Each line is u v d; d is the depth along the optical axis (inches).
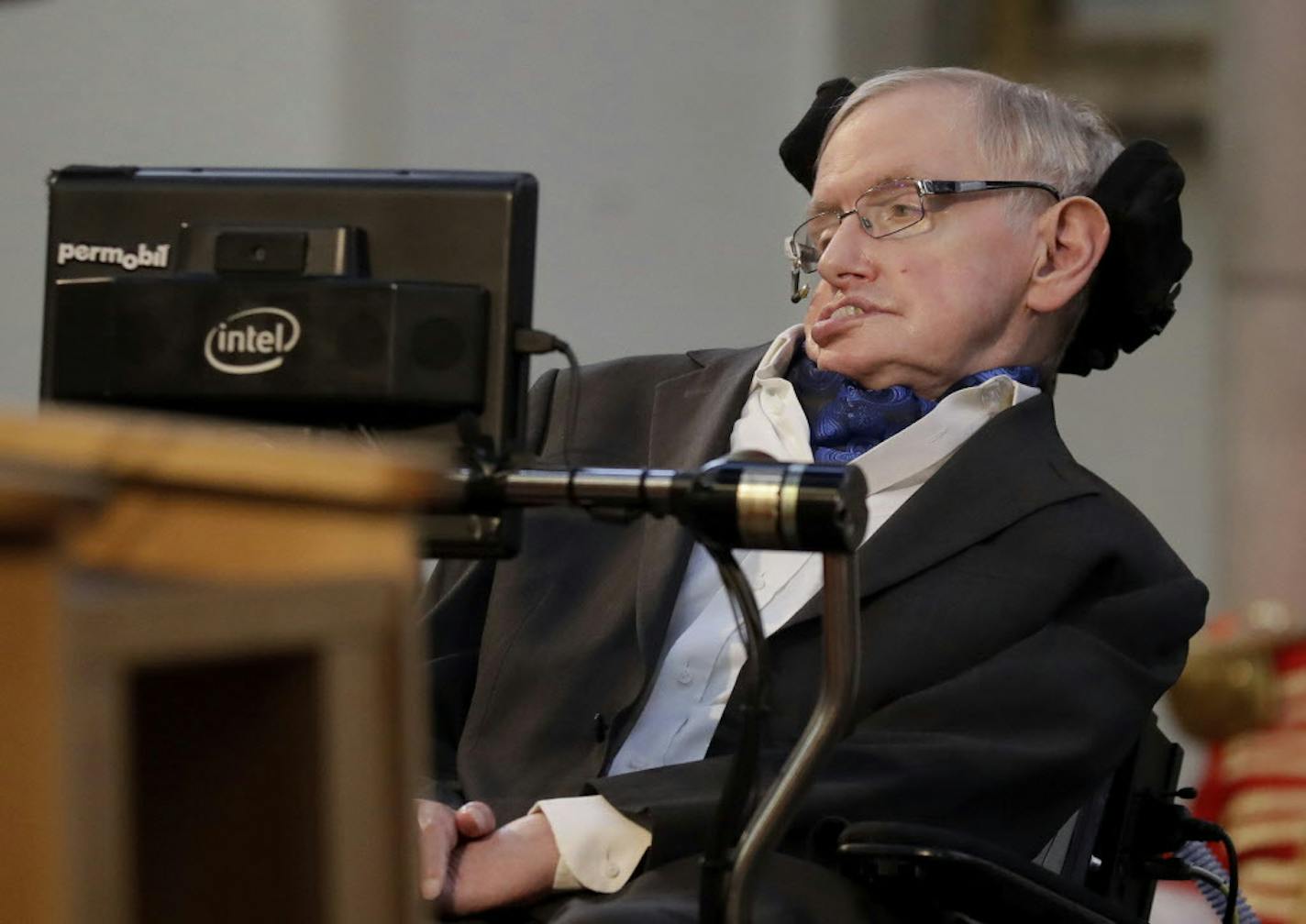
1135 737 248.8
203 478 123.6
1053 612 248.1
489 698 263.9
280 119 632.4
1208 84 783.1
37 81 628.7
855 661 182.1
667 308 685.3
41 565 103.8
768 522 172.2
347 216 195.8
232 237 195.6
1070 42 792.9
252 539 125.1
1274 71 601.0
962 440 261.3
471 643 279.3
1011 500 253.1
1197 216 770.2
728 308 687.1
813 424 271.4
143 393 193.6
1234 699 417.4
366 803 120.0
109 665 107.0
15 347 620.1
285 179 198.7
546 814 225.1
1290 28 598.5
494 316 192.2
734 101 689.0
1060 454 263.3
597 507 181.5
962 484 254.2
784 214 687.1
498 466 186.9
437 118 657.6
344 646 119.2
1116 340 291.9
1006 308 273.1
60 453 123.2
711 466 177.9
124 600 108.6
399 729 121.4
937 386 271.6
